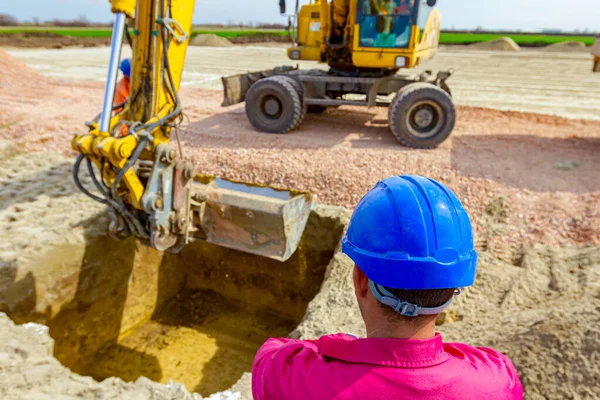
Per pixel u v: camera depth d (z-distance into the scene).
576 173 6.81
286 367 1.09
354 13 8.18
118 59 3.41
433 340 1.01
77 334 4.58
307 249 5.34
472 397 1.00
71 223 4.63
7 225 4.57
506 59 26.39
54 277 4.22
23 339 3.18
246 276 5.80
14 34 34.94
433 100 7.79
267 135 8.72
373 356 0.99
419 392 0.96
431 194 1.07
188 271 6.12
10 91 12.39
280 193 4.43
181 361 5.01
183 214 3.93
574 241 5.21
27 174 6.17
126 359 4.95
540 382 2.75
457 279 1.02
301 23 9.19
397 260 0.99
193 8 4.05
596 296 4.01
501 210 5.84
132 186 3.60
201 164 7.21
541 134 9.20
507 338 3.20
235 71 19.36
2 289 3.82
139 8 3.69
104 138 3.39
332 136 8.84
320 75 9.11
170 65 3.93
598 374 2.63
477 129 9.61
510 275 4.54
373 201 1.09
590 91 14.92
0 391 2.72
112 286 4.91
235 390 3.15
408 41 7.98
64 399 2.75
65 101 11.66
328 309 3.98
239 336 5.45
